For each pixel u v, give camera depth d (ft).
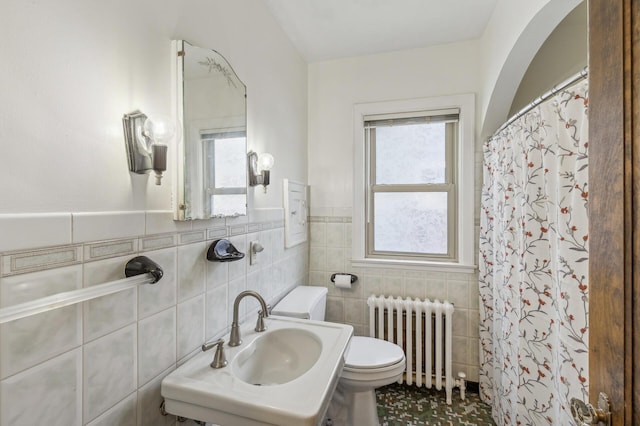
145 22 2.81
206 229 3.64
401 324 6.57
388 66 7.03
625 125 1.59
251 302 4.70
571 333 3.20
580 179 3.11
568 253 3.26
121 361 2.54
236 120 4.16
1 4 1.80
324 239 7.47
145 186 2.79
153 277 2.59
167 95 3.06
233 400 2.56
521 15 4.32
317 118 7.49
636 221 1.53
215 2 3.88
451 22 5.90
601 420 1.73
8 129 1.82
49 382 2.02
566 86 3.30
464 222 6.59
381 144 7.42
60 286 2.08
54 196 2.06
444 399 6.34
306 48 6.80
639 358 1.51
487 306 6.10
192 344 3.38
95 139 2.34
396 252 7.33
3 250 1.78
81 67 2.24
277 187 5.78
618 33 1.64
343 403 5.22
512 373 4.69
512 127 4.75
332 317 7.38
